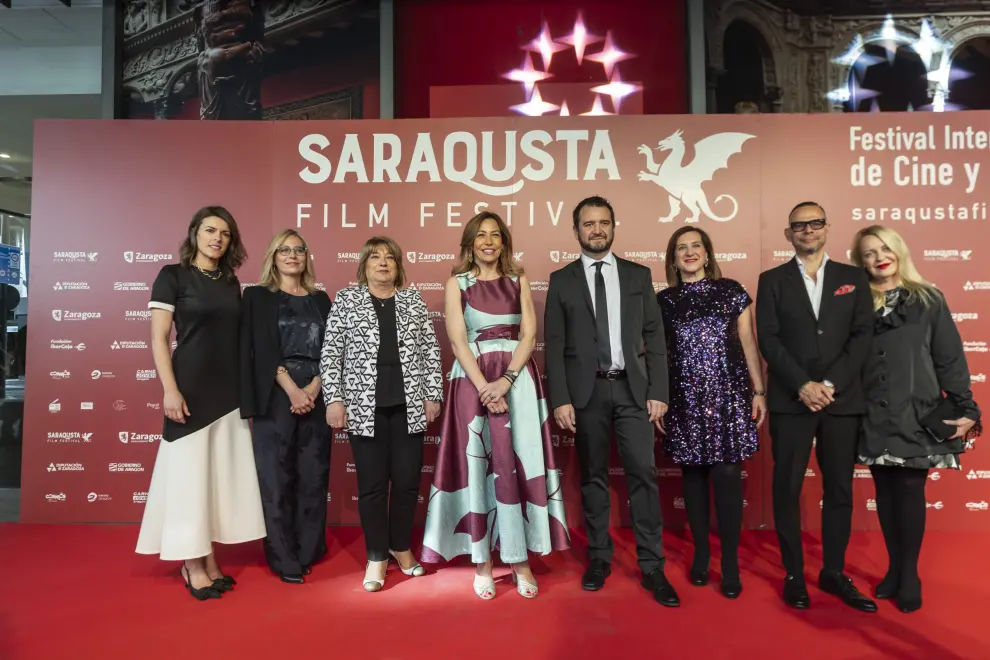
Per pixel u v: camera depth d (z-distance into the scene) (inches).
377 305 100.3
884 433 89.9
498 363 95.3
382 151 140.2
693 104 152.6
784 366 91.7
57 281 139.0
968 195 133.4
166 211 140.0
